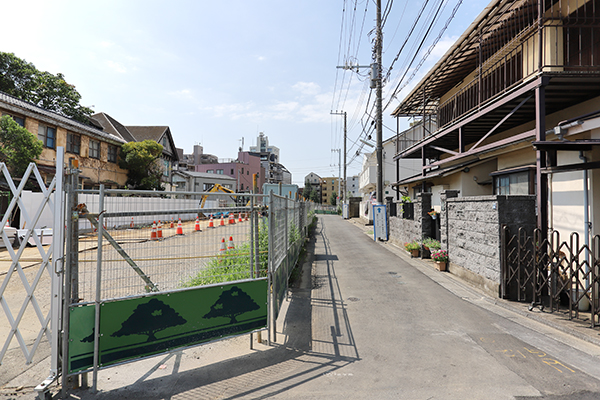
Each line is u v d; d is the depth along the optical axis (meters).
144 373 3.72
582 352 4.16
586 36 7.48
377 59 17.17
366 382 3.48
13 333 3.42
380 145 17.23
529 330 4.91
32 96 22.17
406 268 9.59
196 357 4.11
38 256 10.20
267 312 4.48
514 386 3.37
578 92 7.70
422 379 3.52
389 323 5.23
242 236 6.88
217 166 64.12
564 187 6.85
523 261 6.25
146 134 35.47
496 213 6.47
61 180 3.27
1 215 12.90
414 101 16.17
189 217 10.60
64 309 3.23
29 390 3.39
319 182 117.62
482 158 11.70
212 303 4.02
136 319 3.52
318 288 7.45
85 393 3.31
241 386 3.44
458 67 11.90
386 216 16.42
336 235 19.56
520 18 8.38
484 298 6.55
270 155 92.38
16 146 13.96
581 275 6.18
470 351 4.20
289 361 3.99
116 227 3.95
